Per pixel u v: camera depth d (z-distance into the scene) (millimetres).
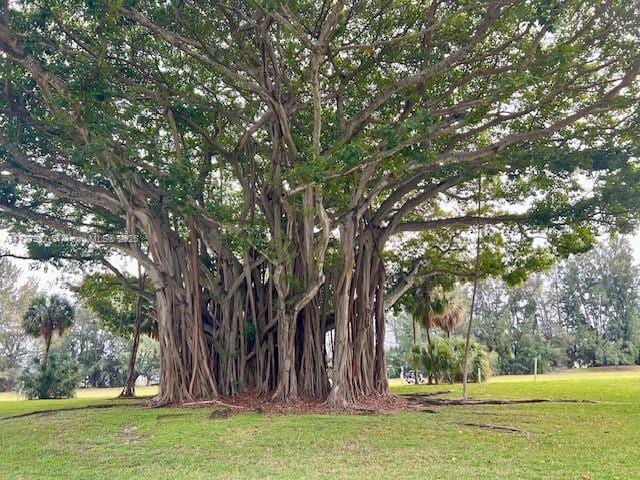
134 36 14391
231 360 15992
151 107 15469
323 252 13391
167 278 15422
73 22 13594
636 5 11930
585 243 15742
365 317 15797
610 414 12664
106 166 13070
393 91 12367
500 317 60188
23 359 55594
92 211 17891
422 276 19562
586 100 14531
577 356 61531
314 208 12891
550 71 12102
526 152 14125
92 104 12336
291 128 15328
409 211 17672
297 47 14242
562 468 7379
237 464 8133
